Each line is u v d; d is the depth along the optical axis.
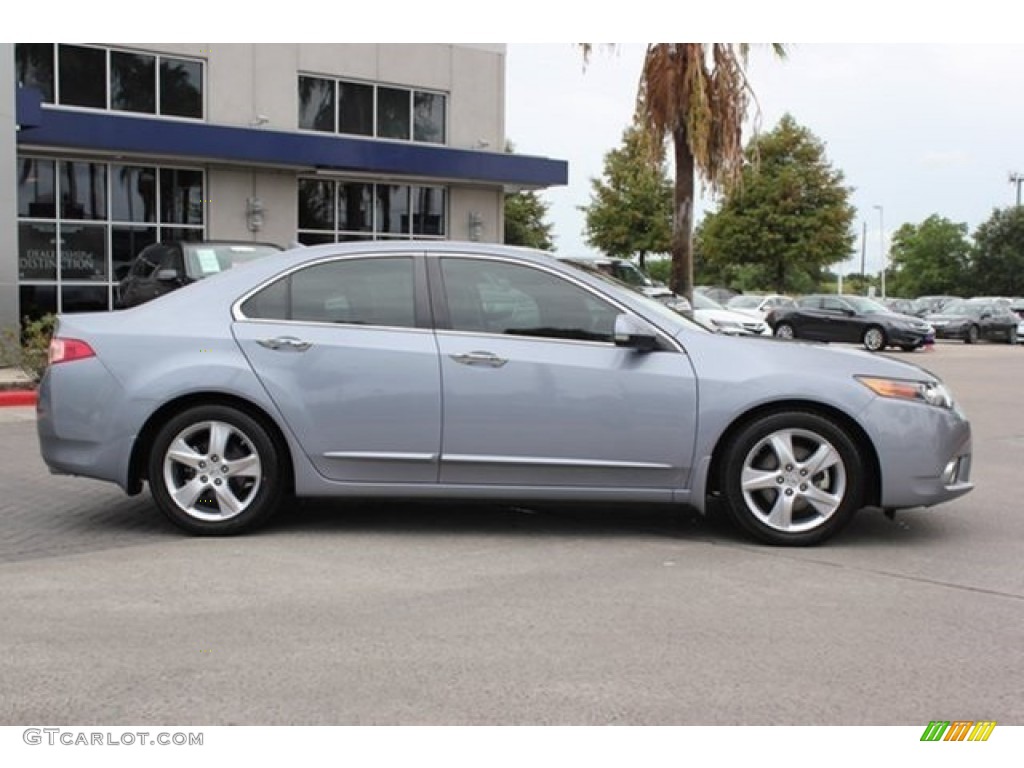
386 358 5.93
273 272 6.13
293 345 5.95
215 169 21.33
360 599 4.95
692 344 5.98
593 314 6.04
